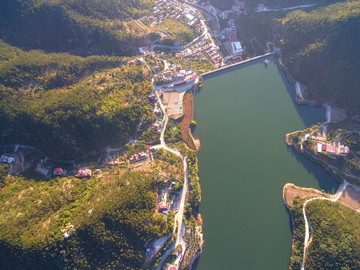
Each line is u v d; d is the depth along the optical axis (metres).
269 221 166.62
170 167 174.88
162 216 155.00
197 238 158.50
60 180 160.88
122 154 179.12
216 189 176.62
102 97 180.88
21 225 133.38
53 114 164.12
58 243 129.75
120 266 137.62
